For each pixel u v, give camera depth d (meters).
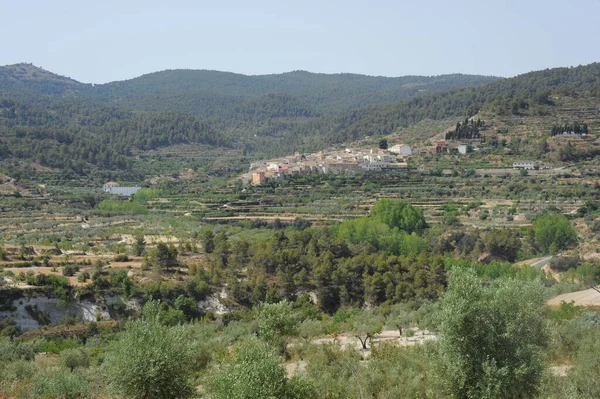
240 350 33.84
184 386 33.81
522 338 31.44
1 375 41.72
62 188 193.38
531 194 161.00
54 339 70.69
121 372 32.50
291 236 111.12
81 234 123.69
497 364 30.66
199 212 165.38
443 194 172.38
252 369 30.39
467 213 150.25
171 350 33.59
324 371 40.00
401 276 91.38
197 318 81.62
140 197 189.00
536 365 30.55
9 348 54.69
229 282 88.88
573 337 43.50
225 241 105.94
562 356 41.84
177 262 97.94
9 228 130.12
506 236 120.56
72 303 82.38
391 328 65.62
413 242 121.44
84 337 75.00
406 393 34.22
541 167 186.88
